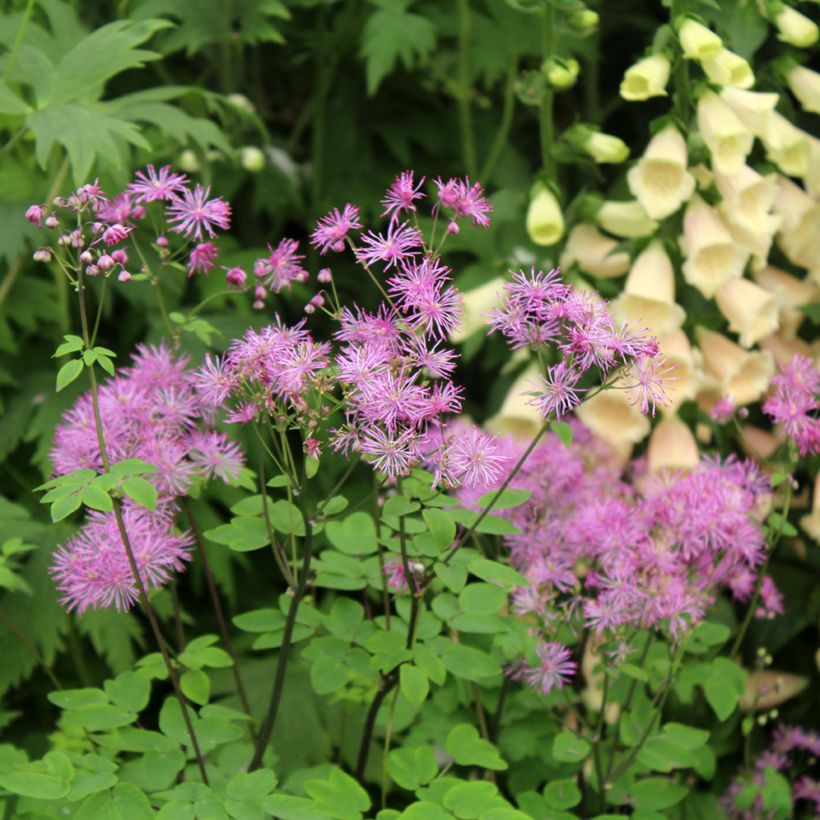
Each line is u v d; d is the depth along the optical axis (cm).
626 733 100
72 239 88
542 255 129
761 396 118
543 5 113
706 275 112
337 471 128
